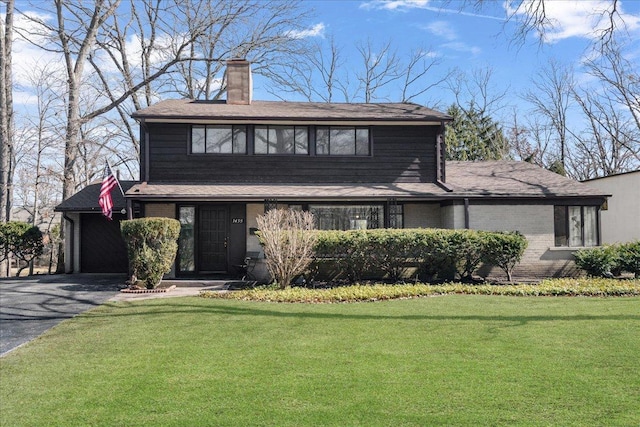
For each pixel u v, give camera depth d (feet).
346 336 23.43
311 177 52.75
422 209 53.36
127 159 89.20
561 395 15.31
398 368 18.28
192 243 51.44
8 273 60.23
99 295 38.14
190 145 51.60
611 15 41.55
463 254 44.52
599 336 22.70
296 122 52.16
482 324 25.66
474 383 16.51
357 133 53.98
